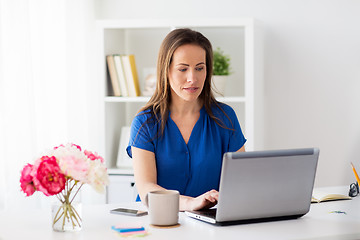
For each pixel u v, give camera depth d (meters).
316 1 3.82
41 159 1.60
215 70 3.58
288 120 3.89
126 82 3.59
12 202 2.78
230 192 1.60
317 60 3.86
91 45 3.80
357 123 3.86
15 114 2.78
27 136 2.83
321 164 3.90
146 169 2.05
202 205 1.77
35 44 3.01
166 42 2.07
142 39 3.96
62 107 3.31
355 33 3.82
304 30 3.84
